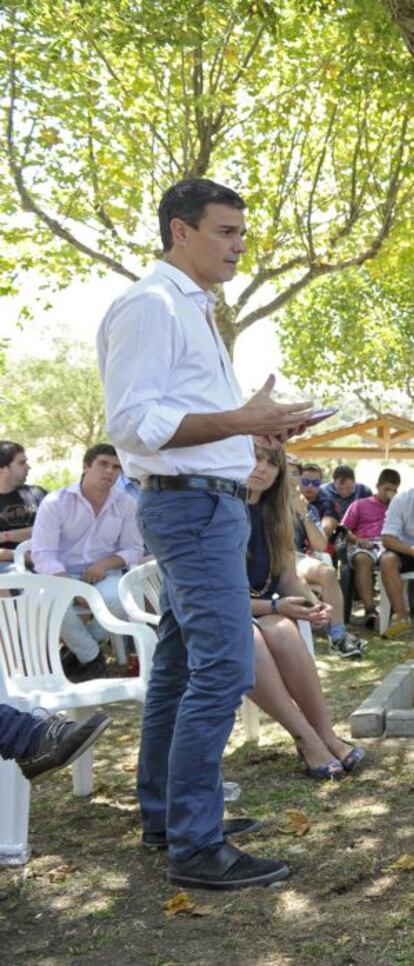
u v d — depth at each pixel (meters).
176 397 3.73
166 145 15.09
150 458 3.77
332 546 11.17
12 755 3.65
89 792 5.06
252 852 4.11
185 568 3.74
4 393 39.94
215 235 3.83
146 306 3.68
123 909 3.70
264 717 6.38
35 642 5.06
